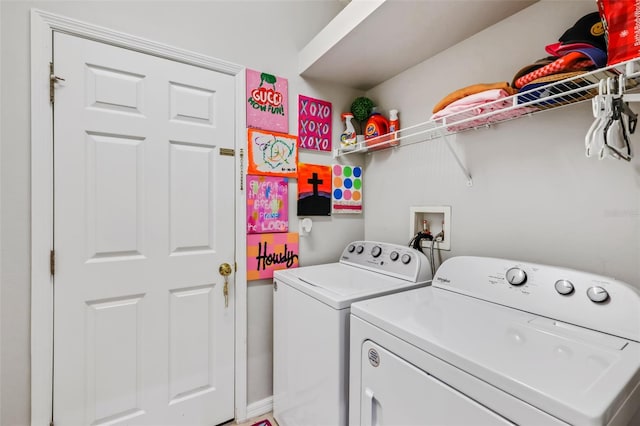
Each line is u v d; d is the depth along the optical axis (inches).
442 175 60.7
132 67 52.1
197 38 58.3
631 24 30.0
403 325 33.5
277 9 68.1
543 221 45.2
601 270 39.3
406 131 69.2
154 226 54.4
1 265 43.6
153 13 54.1
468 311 38.3
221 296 61.4
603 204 39.2
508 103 42.6
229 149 61.8
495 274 42.6
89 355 49.3
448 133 58.7
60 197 46.9
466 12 49.1
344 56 63.0
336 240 77.1
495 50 52.0
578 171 41.6
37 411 45.4
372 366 37.0
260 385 66.6
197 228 58.6
